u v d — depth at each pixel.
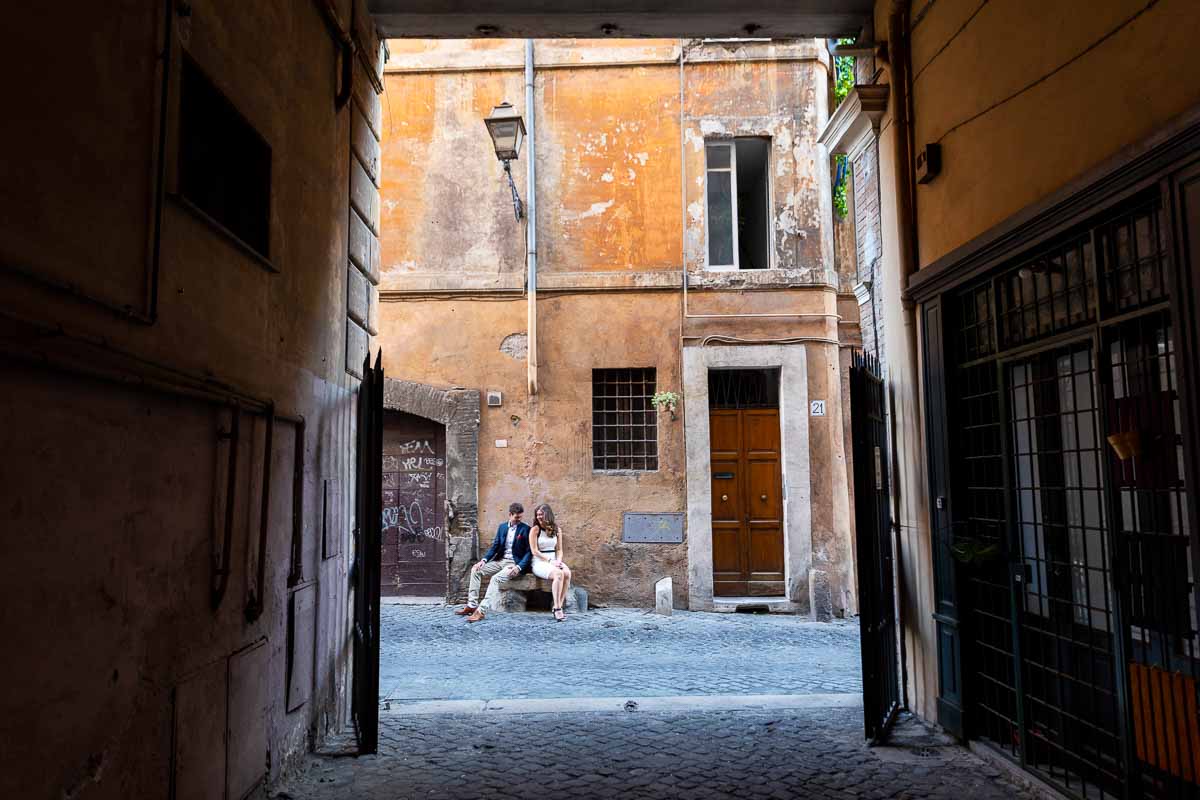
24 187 2.39
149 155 3.10
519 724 5.98
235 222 4.02
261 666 4.30
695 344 11.73
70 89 2.63
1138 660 3.86
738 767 5.02
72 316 2.63
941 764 5.06
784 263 11.89
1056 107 4.30
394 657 8.55
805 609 11.34
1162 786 3.68
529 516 11.59
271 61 4.42
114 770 2.89
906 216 6.12
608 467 11.82
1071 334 4.28
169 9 3.21
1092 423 4.20
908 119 6.14
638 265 11.86
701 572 11.43
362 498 5.44
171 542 3.32
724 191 12.16
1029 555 4.82
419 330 11.84
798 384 11.69
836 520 11.55
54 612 2.56
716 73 12.05
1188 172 3.33
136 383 2.97
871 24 6.82
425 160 12.00
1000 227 4.70
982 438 5.32
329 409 5.55
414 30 6.94
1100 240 4.04
